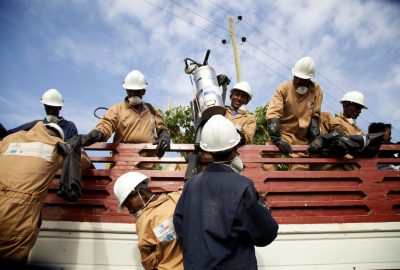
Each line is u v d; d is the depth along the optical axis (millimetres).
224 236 2004
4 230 2500
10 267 2611
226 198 2092
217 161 2400
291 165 4188
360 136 3656
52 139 3027
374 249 3309
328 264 3205
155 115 4148
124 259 3115
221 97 3557
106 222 3281
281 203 3459
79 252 3141
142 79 3990
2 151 2879
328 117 4391
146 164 3795
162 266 2418
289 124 4254
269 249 3215
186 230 2164
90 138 3330
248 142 4055
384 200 3568
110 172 3490
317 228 3312
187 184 2344
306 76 4051
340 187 3570
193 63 3783
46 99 4227
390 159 3756
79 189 3043
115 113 3902
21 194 2605
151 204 2580
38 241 3176
